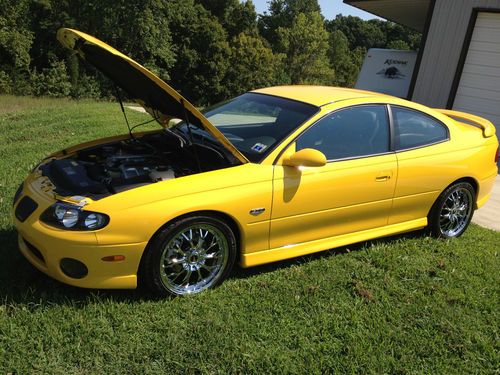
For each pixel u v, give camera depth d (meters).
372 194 4.20
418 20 15.73
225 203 3.40
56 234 3.05
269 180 3.60
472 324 3.42
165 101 3.71
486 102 10.43
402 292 3.75
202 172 3.57
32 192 3.45
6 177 5.91
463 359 3.05
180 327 3.09
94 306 3.20
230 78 55.56
